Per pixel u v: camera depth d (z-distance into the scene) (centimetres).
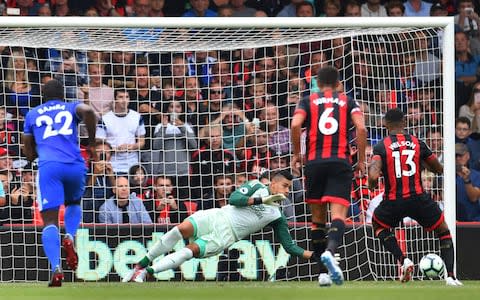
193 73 4066
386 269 3541
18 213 3781
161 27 3403
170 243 3080
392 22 3388
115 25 3381
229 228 3075
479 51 4378
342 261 3497
